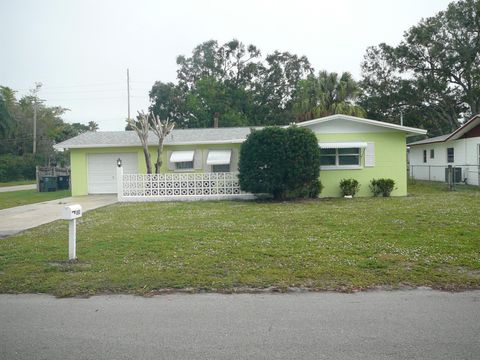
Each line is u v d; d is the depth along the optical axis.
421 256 7.11
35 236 9.70
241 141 20.33
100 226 10.78
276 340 4.10
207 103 44.28
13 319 4.79
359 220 10.94
